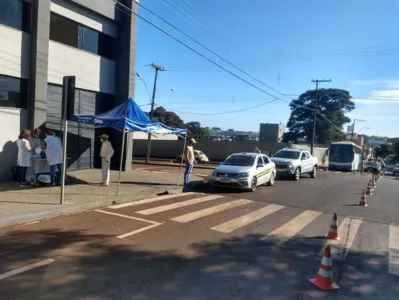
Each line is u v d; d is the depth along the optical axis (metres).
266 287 4.63
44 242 6.06
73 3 14.51
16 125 12.37
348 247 6.64
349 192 14.94
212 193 12.73
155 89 35.09
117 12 16.81
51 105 13.99
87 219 7.85
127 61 17.06
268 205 10.73
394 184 20.88
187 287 4.51
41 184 11.06
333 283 4.80
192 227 7.56
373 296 4.52
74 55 14.85
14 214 7.39
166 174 16.98
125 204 9.83
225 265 5.37
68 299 4.03
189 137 13.95
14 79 12.36
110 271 4.91
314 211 10.19
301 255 6.04
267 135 67.56
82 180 12.95
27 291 4.18
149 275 4.83
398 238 7.48
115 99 17.30
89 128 16.34
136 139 51.97
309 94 75.38
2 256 5.30
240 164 14.31
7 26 11.93
